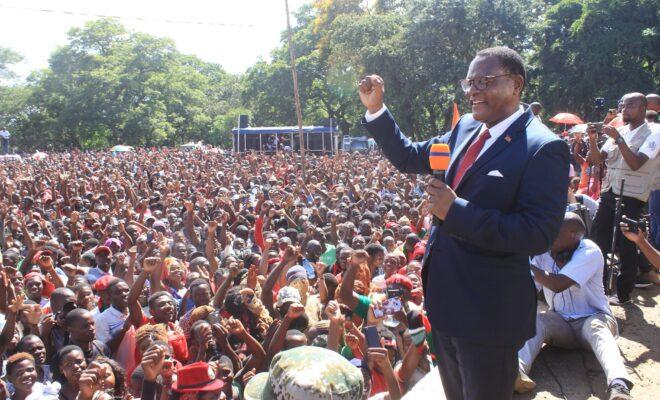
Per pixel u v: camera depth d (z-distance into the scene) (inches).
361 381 84.8
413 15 1536.7
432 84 1502.2
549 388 149.7
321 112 2194.9
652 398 142.6
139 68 2630.4
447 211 80.8
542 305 197.8
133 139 2480.3
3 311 242.4
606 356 148.4
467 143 94.6
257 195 591.2
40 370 204.5
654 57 1368.1
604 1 1341.0
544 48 1464.1
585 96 1424.7
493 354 87.6
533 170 82.8
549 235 80.3
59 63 2618.1
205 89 3021.7
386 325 205.3
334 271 316.5
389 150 106.2
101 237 431.5
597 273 165.9
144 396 147.3
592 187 312.3
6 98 2598.4
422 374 179.2
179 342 212.4
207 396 143.7
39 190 735.7
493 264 86.3
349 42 1601.9
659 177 215.8
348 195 634.8
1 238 477.7
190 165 1198.3
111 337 227.1
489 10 1438.2
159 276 287.0
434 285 91.0
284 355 85.8
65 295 235.6
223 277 282.4
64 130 2549.2
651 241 222.2
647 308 201.8
